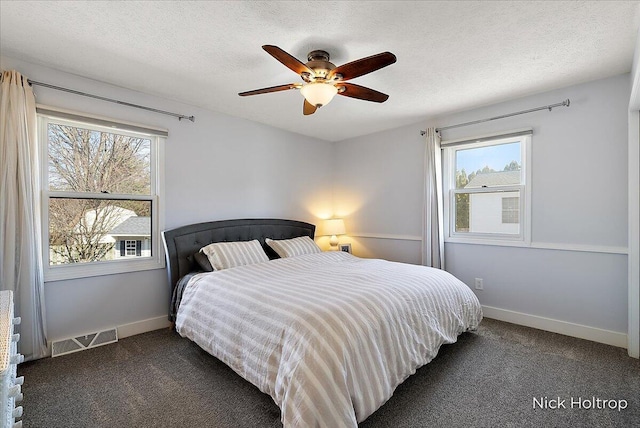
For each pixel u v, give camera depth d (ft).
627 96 8.02
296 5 5.42
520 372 6.86
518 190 10.03
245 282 7.32
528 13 5.64
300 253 11.34
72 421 5.31
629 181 7.77
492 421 5.30
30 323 7.20
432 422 5.26
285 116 11.68
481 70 7.90
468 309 8.23
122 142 9.14
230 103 10.32
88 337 8.27
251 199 12.23
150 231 9.69
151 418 5.39
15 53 7.06
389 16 5.72
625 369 6.97
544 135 9.33
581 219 8.74
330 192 15.64
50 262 7.93
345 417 4.36
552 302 9.28
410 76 8.23
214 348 6.65
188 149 10.38
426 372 6.87
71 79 8.08
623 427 5.14
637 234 7.64
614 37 6.40
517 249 9.95
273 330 5.47
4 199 6.92
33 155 7.39
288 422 4.36
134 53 7.08
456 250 11.39
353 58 7.25
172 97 9.78
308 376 4.50
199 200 10.67
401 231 13.01
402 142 12.93
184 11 5.59
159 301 9.75
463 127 11.05
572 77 8.31
